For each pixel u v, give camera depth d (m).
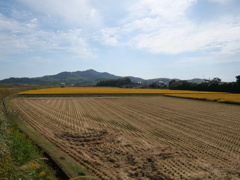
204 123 22.20
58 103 41.22
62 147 12.51
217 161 11.11
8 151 8.45
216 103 43.44
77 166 9.53
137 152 12.09
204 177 9.01
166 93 71.69
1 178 6.24
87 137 15.60
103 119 24.03
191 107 36.50
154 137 16.05
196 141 15.09
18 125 17.39
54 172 8.55
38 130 16.94
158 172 9.34
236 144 14.62
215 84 87.75
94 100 49.00
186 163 10.59
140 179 8.61
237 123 22.56
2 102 37.31
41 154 10.28
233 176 9.23
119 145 13.57
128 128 19.33
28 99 47.34
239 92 79.38
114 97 58.19
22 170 7.34
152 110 32.34
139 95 65.50
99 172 9.06
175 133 17.45
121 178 8.56
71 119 23.53
